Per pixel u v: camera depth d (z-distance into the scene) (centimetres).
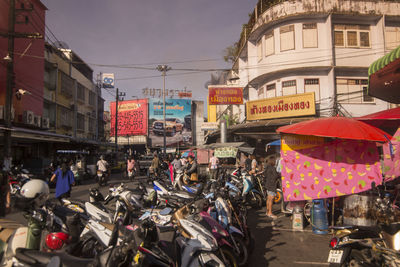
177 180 1018
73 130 2639
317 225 632
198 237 331
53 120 2259
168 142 6219
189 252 327
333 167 615
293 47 1761
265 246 554
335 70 1714
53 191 1307
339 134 517
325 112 1694
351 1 1723
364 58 1736
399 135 632
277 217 801
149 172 1730
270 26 1867
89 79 3344
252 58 2111
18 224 336
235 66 2744
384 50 1716
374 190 596
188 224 350
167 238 430
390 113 660
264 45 1922
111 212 577
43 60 2056
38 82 1973
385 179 643
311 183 624
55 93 2288
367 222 572
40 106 1994
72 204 530
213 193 510
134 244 236
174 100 6372
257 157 1864
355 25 1756
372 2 1733
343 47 1742
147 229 279
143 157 3053
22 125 1753
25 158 1853
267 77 1897
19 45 1750
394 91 909
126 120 6269
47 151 2106
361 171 598
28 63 1848
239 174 1051
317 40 1739
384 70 709
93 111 3291
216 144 1841
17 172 1255
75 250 369
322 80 1738
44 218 305
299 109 1670
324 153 624
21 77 1764
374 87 860
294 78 1758
